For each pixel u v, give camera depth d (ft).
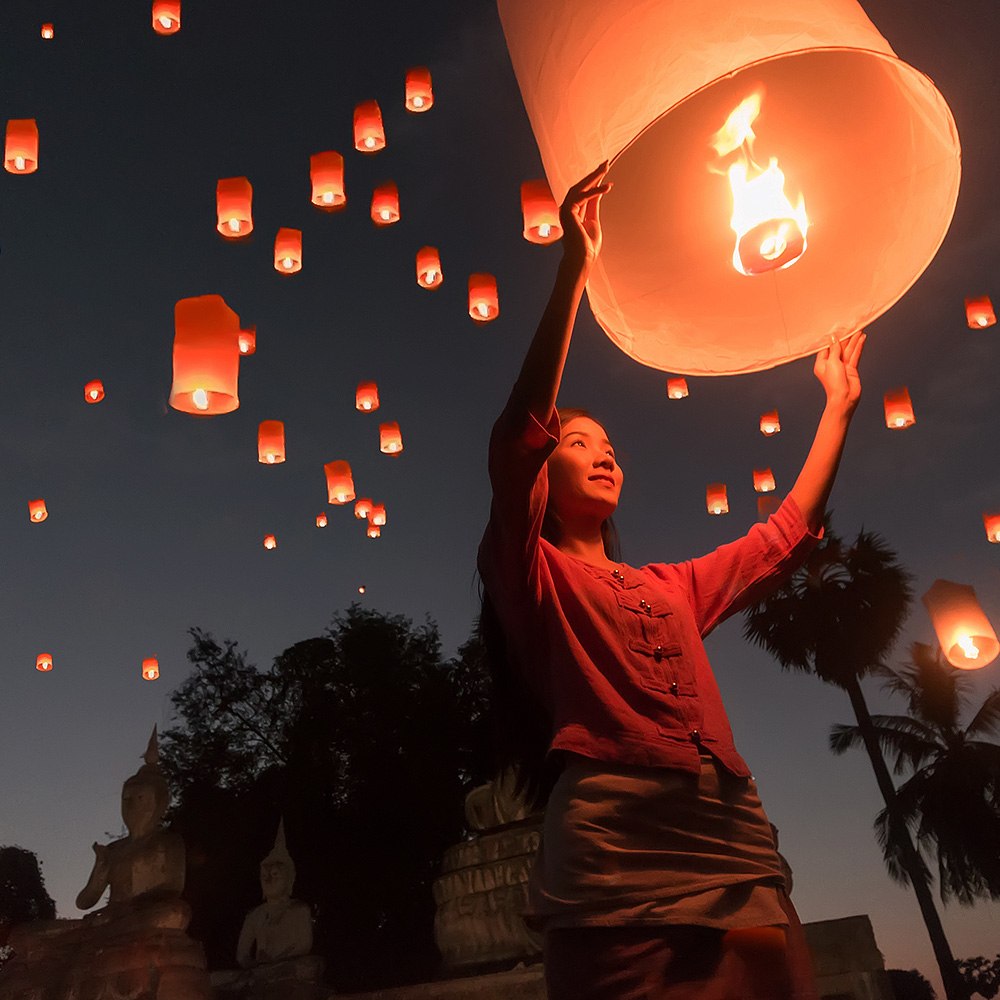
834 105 7.34
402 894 76.18
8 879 65.00
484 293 33.47
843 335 7.48
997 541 37.42
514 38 6.98
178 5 34.04
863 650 78.33
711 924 5.14
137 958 25.63
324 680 85.30
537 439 5.65
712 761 5.79
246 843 78.64
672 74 5.89
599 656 6.04
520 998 24.11
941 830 90.63
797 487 7.84
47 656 52.85
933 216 6.89
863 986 20.95
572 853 5.38
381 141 32.65
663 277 7.66
